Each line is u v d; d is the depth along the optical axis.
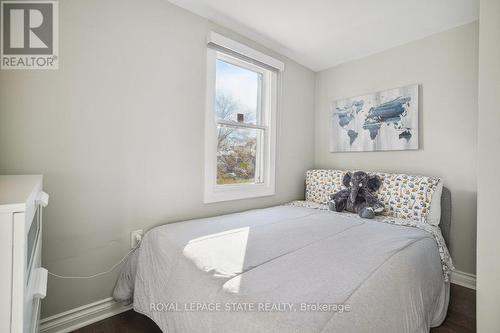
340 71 2.83
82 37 1.41
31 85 1.28
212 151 2.03
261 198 2.48
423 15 1.90
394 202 2.09
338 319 0.73
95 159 1.47
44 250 1.33
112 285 1.57
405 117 2.29
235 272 1.00
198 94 1.93
